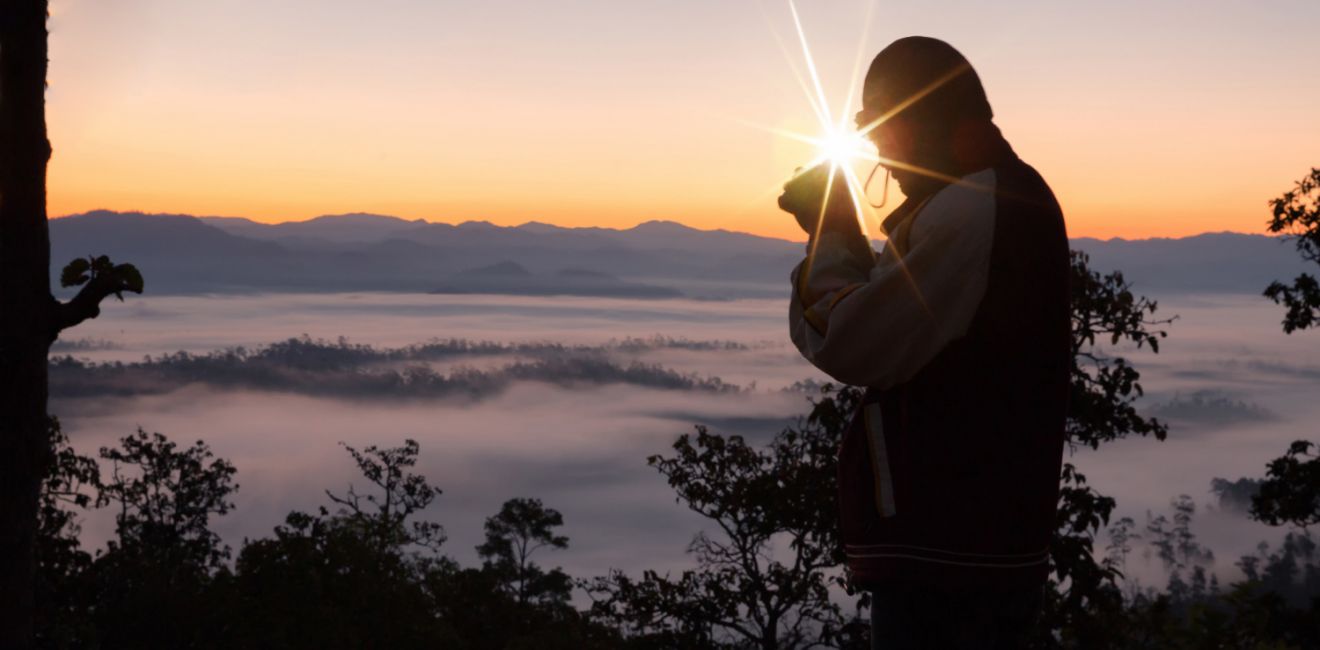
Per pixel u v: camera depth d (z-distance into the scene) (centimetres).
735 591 1747
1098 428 1164
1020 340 139
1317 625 1130
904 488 144
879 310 139
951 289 138
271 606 2434
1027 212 142
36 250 265
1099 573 1050
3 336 259
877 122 157
